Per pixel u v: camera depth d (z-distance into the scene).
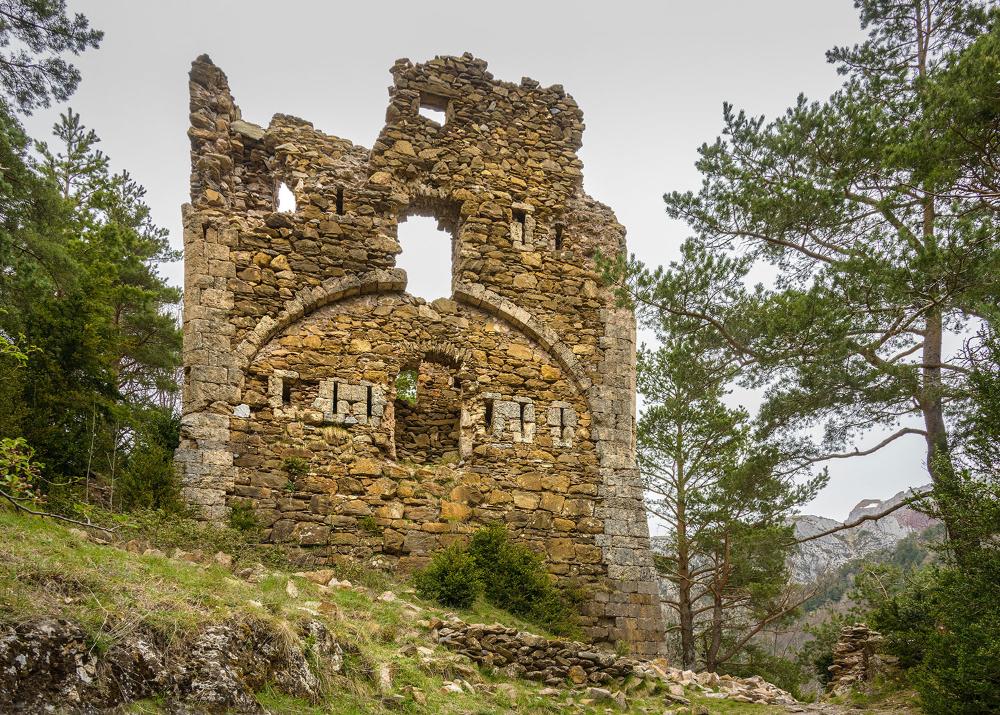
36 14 16.62
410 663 11.54
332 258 17.81
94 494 15.15
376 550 16.19
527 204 19.48
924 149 15.81
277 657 9.43
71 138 29.44
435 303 18.34
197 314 16.59
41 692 7.73
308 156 18.52
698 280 17.41
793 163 17.84
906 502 15.98
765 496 19.08
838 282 16.11
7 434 14.45
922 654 14.91
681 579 22.58
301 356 17.11
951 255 15.18
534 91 20.38
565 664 13.13
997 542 13.23
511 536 17.16
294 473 16.22
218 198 17.56
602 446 18.22
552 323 18.81
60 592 8.83
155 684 8.37
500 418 17.92
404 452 18.09
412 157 19.02
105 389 17.95
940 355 17.53
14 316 16.72
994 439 13.70
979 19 18.75
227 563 12.74
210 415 16.06
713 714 12.78
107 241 24.80
